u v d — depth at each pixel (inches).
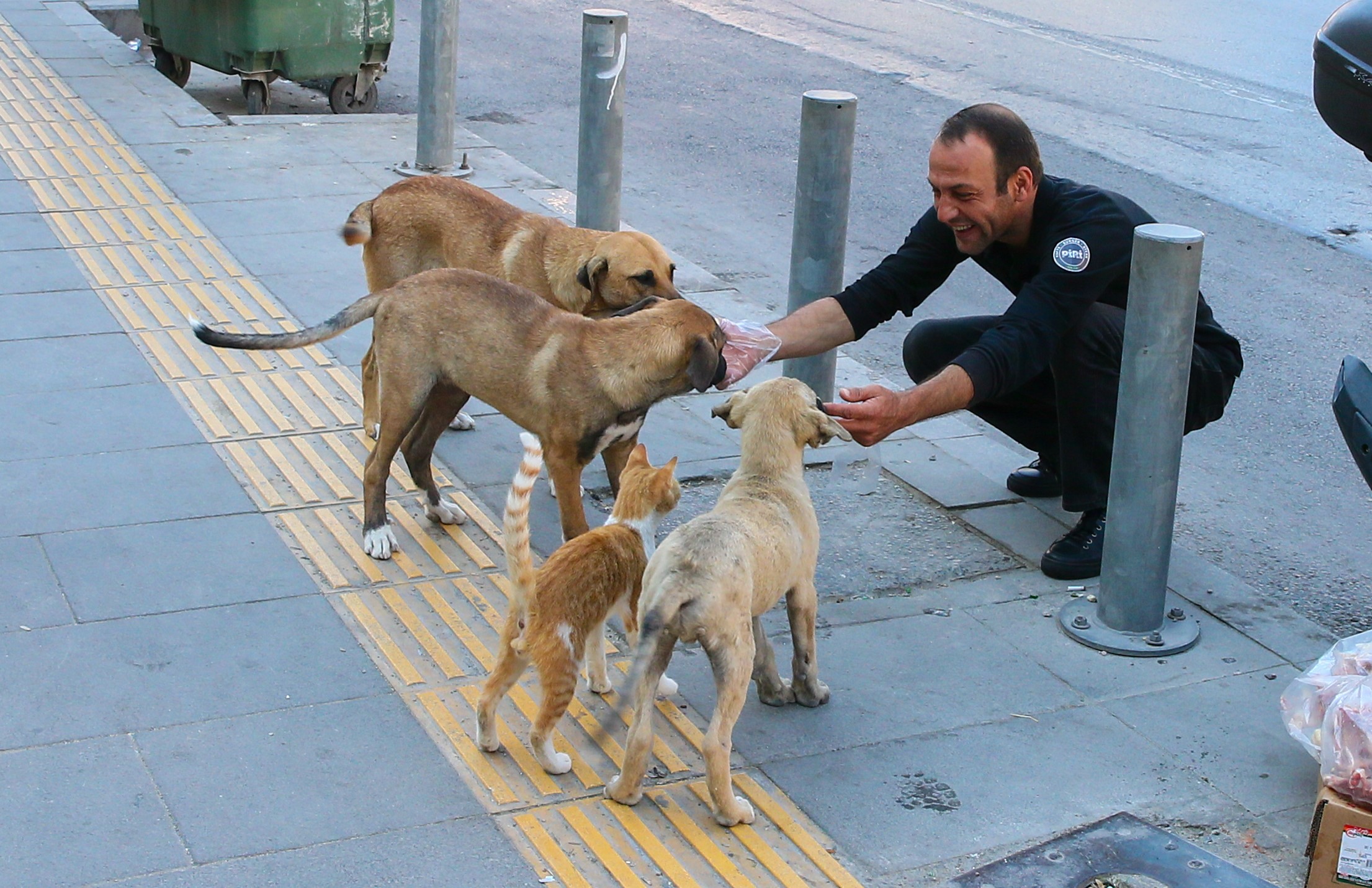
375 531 211.2
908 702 183.9
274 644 185.8
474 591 203.8
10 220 342.0
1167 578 213.3
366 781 159.9
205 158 404.2
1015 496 248.2
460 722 172.6
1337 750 150.8
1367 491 264.4
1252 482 266.2
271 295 307.9
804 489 173.8
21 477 223.3
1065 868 152.3
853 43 613.0
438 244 248.5
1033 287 200.7
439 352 205.9
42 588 193.5
